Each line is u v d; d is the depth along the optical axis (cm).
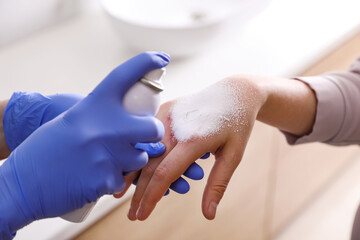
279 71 66
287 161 85
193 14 76
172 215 64
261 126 69
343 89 52
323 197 115
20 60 70
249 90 47
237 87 47
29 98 47
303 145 86
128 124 38
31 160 38
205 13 76
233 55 69
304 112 51
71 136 38
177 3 76
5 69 68
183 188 44
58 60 69
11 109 47
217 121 44
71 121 38
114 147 38
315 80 52
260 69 66
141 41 65
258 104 47
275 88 49
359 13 77
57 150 38
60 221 49
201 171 44
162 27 62
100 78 66
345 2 81
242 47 71
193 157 43
